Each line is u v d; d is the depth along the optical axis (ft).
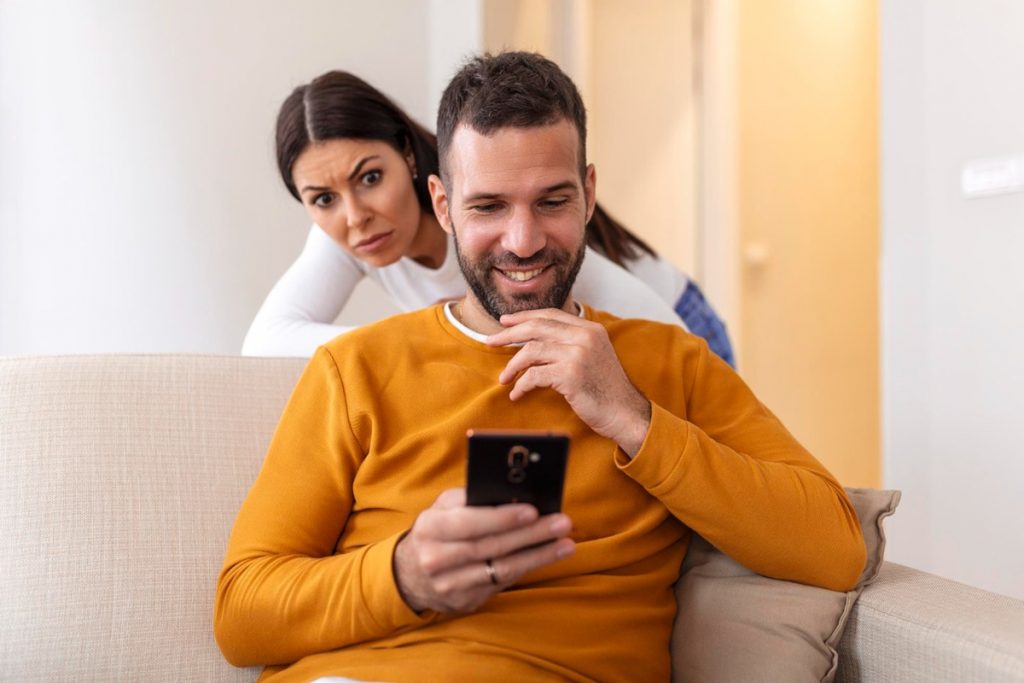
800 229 13.43
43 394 3.84
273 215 10.72
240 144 10.60
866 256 14.05
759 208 13.11
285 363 4.24
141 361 4.03
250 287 10.65
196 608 3.67
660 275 6.89
